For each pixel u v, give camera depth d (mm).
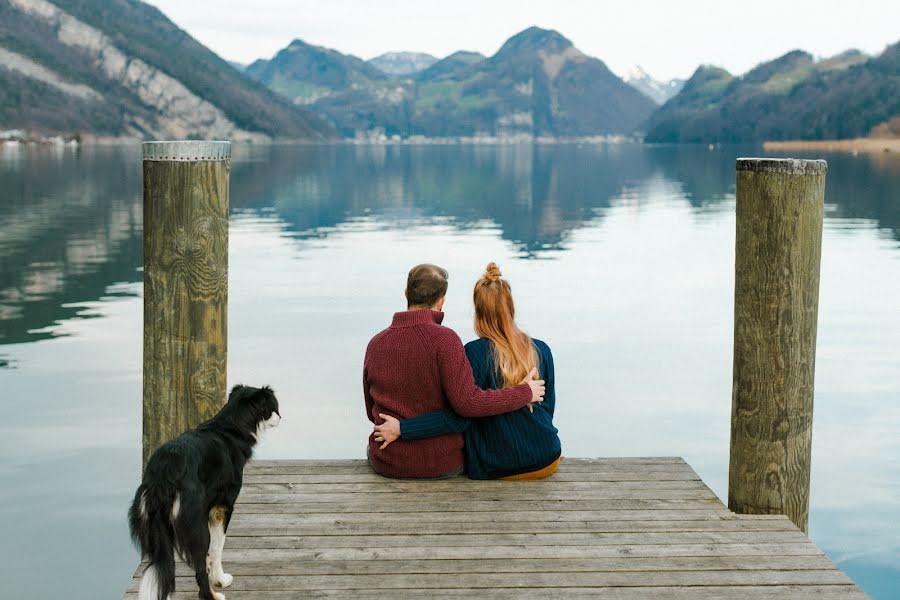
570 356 9914
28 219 24469
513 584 3275
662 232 23438
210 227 3779
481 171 66250
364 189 43188
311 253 18938
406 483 4273
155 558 2781
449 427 4168
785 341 3918
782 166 3789
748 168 3863
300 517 3871
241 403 3193
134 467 6371
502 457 4250
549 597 3182
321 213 29500
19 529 5359
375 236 22422
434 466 4262
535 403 4266
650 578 3330
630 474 4449
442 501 4051
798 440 4008
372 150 153000
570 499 4102
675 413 7855
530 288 14438
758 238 3877
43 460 6488
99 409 7691
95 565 4910
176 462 2850
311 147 184500
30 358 9469
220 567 3168
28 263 16344
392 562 3451
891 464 6656
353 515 3891
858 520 5660
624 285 14742
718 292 14070
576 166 77812
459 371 4047
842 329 11242
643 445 7020
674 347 10328
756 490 4016
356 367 9297
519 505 4020
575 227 24906
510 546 3598
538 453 4262
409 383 4133
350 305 12883
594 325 11531
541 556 3510
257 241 21141
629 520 3877
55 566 4902
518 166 77312
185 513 2826
